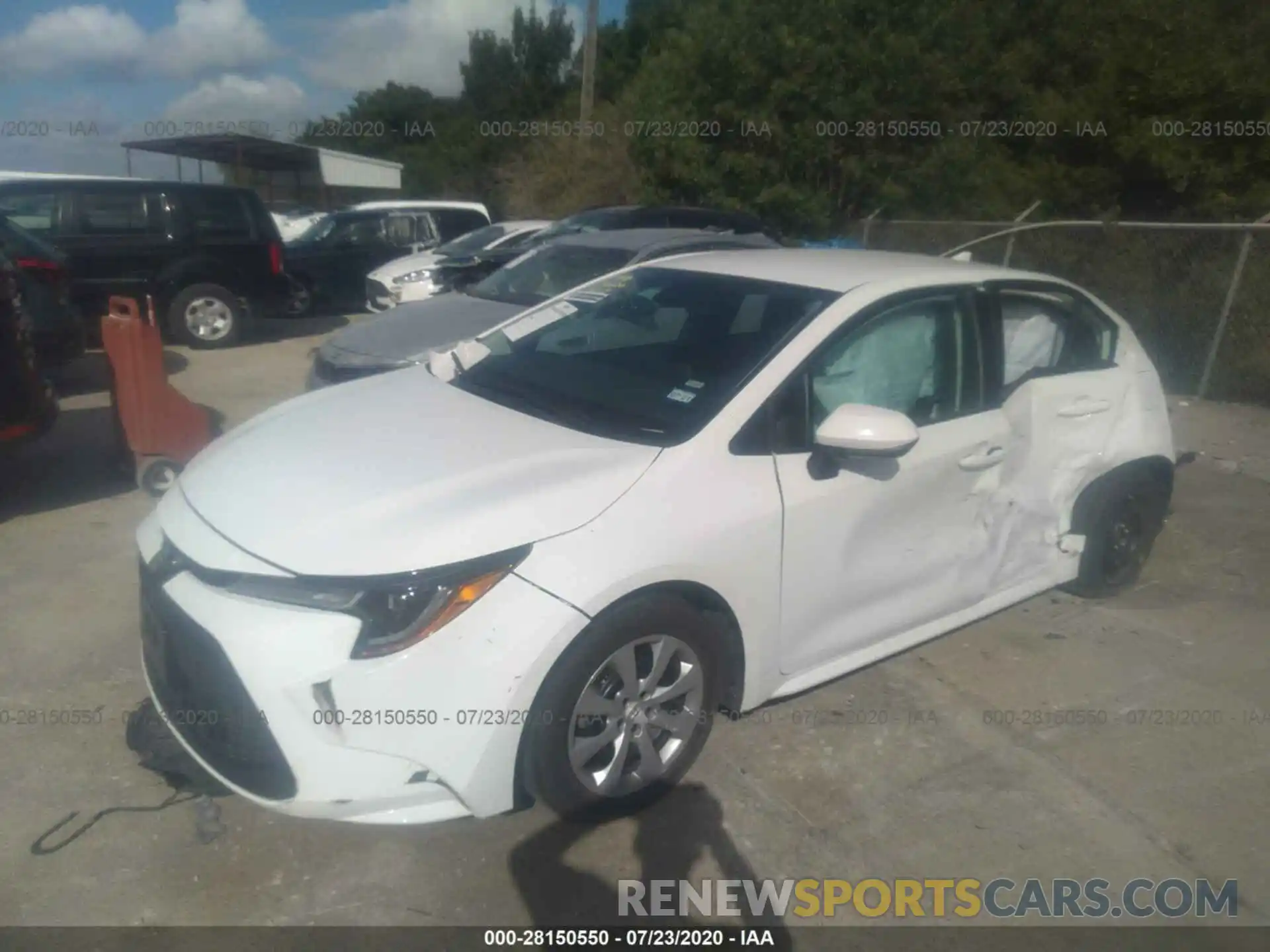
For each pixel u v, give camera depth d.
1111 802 3.39
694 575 3.09
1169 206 14.49
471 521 2.86
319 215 23.09
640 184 17.28
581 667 2.89
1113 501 4.61
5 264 5.47
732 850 3.11
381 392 3.98
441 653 2.72
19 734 3.57
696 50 15.45
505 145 30.17
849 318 3.66
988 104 15.94
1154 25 14.03
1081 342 4.58
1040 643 4.44
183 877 2.94
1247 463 7.16
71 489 6.19
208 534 2.99
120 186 10.87
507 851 3.08
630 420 3.46
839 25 14.61
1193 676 4.19
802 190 14.94
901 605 3.84
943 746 3.66
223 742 2.85
